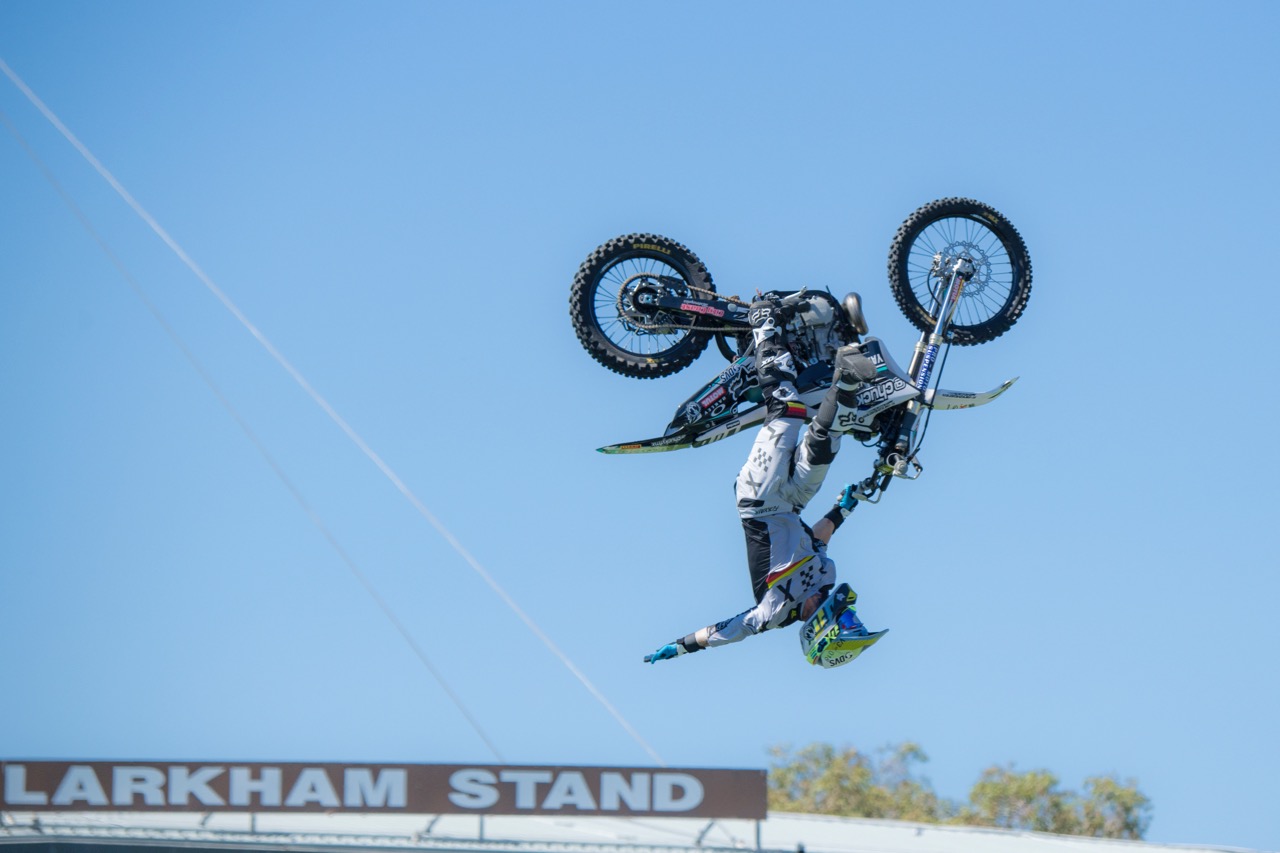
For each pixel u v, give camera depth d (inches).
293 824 1492.4
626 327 1321.4
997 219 1371.8
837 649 1229.1
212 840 1395.2
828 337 1285.7
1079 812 2802.7
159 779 1374.3
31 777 1370.6
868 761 3026.6
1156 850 1637.6
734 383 1269.7
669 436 1267.2
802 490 1242.0
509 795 1362.0
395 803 1365.7
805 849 1439.5
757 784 1354.6
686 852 1362.0
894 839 1642.5
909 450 1258.0
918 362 1322.6
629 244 1328.7
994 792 2854.3
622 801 1358.3
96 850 1396.4
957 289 1334.9
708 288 1323.8
